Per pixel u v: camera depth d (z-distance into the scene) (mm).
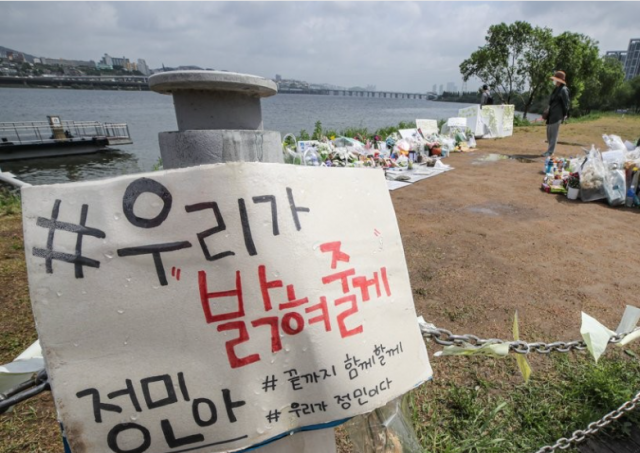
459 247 4523
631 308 1701
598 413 2150
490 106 14508
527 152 11352
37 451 1937
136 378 958
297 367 1065
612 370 2457
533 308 3248
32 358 1187
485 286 3607
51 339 910
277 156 1361
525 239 4801
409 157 9516
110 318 943
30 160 21781
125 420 956
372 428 1383
